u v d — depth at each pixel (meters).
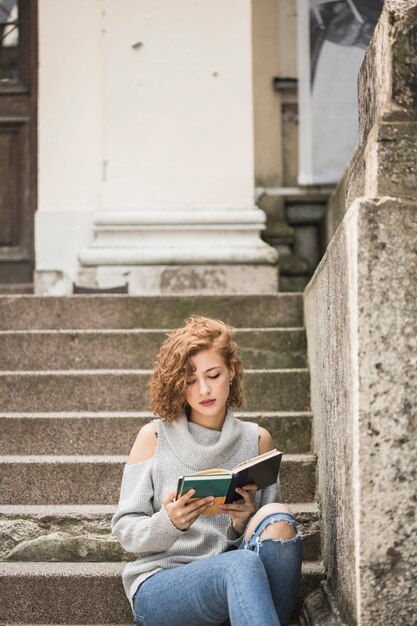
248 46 6.95
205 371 3.20
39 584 3.57
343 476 2.97
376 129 2.87
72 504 4.11
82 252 6.79
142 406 4.76
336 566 3.17
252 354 5.12
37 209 7.31
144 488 3.21
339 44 6.77
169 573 3.03
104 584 3.57
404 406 2.68
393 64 2.88
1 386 4.77
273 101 7.54
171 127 6.91
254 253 6.73
